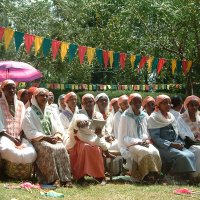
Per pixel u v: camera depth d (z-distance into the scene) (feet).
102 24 55.01
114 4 51.70
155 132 26.68
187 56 47.70
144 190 22.84
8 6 80.07
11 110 24.98
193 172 25.89
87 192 21.98
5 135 24.16
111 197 20.86
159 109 27.12
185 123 27.78
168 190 23.03
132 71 54.70
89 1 53.57
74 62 75.46
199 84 52.37
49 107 25.58
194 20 44.86
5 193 20.59
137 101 26.63
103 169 24.49
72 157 24.71
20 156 23.47
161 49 48.78
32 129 24.09
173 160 25.84
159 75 53.57
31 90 29.07
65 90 79.46
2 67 35.19
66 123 28.04
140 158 25.18
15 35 26.73
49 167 23.26
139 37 49.24
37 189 22.04
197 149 26.48
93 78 87.97
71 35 76.28
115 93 68.18
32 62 77.71
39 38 28.35
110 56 34.22
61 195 20.74
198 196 21.77
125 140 26.03
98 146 24.70
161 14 46.26
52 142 23.86
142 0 46.39
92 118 26.89
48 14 80.33
